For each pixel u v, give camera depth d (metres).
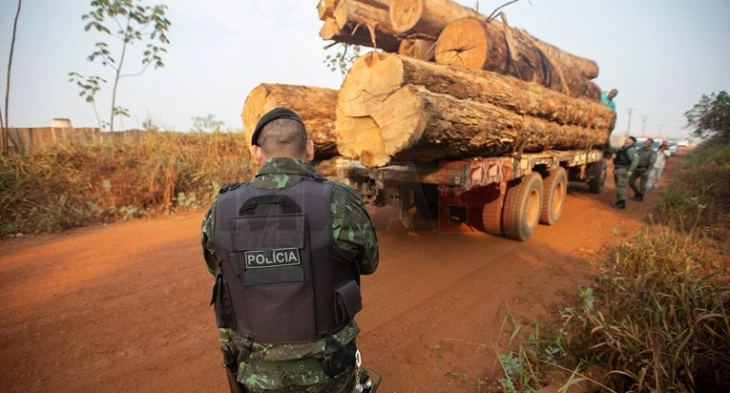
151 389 2.18
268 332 1.11
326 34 6.04
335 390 1.21
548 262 4.26
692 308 2.52
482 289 3.52
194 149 8.65
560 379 2.21
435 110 2.83
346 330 1.21
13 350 2.49
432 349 2.58
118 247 4.59
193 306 3.14
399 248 4.62
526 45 5.81
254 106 4.43
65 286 3.47
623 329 2.37
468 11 5.93
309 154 1.36
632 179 8.22
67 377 2.25
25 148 7.12
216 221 1.17
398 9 5.42
